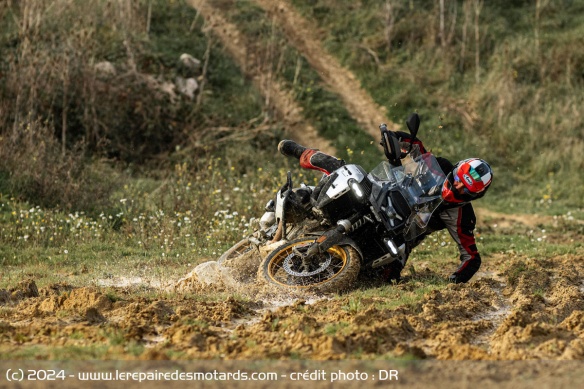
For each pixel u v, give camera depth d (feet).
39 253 68.18
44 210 81.56
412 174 53.36
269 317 39.45
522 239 82.38
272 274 50.98
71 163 91.97
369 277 53.62
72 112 117.08
